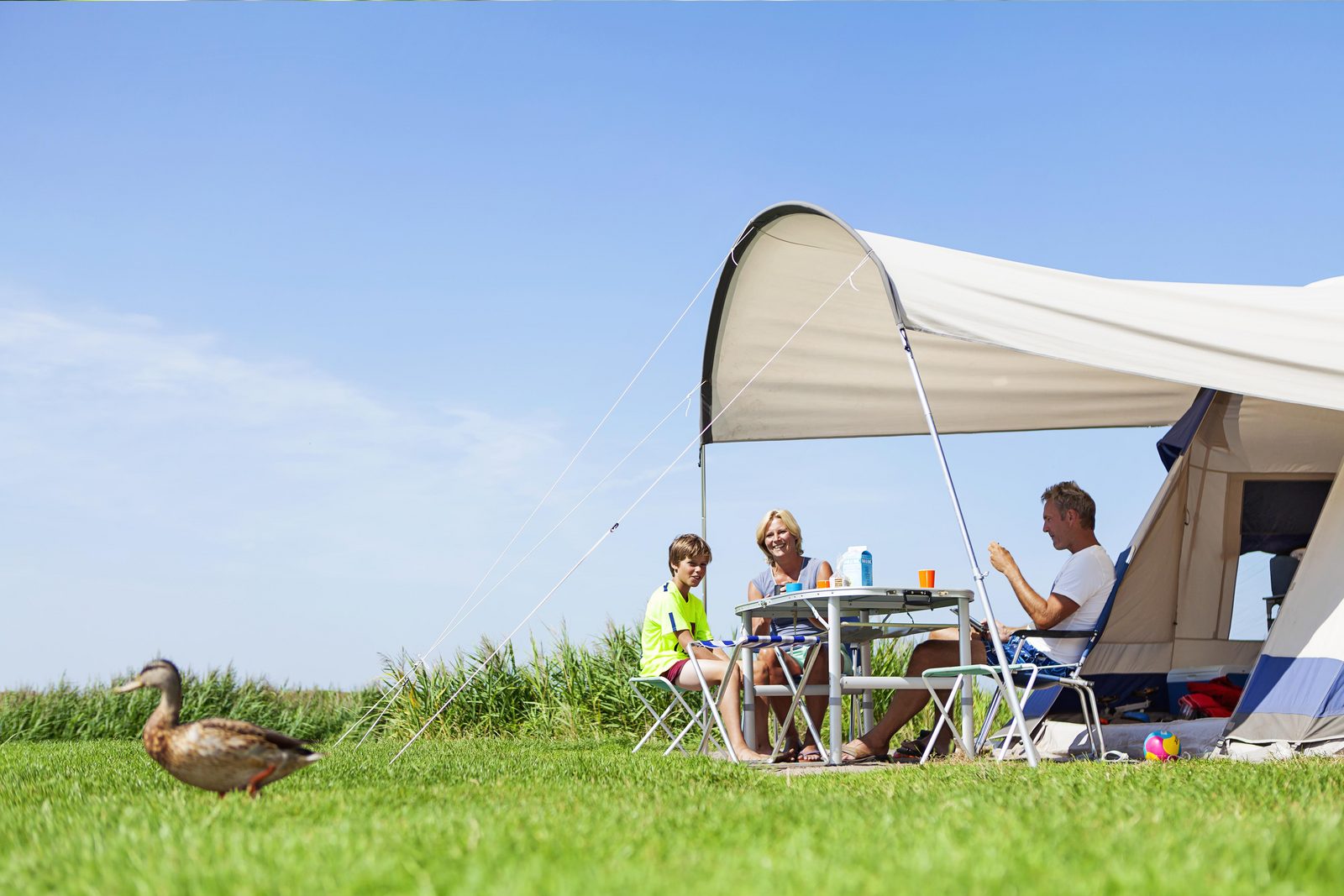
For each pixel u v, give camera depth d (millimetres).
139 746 8414
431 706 10484
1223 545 6359
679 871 2156
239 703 11562
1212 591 6340
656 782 4312
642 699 7734
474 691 10477
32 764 6445
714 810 3207
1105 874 2025
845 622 5902
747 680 6277
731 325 8328
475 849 2428
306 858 2355
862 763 5715
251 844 2547
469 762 5777
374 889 2078
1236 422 6352
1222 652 6355
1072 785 3693
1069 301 6191
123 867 2424
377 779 4633
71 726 11203
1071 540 6180
